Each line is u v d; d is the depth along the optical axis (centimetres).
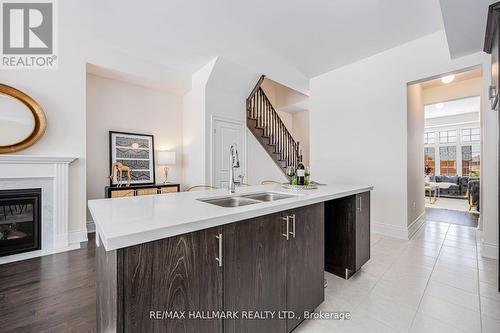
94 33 313
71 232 314
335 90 411
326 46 338
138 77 394
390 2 245
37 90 291
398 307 171
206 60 399
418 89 397
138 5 257
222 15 271
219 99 455
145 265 81
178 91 471
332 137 413
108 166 395
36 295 187
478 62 270
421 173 413
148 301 81
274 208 127
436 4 247
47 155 297
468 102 679
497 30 190
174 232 87
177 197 162
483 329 147
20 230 281
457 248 289
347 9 258
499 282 189
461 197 730
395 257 263
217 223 100
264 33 309
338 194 186
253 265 118
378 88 355
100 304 111
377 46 336
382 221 347
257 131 540
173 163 443
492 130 258
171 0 248
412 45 320
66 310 168
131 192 374
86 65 343
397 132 333
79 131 321
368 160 364
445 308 169
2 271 230
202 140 434
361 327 150
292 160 650
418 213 388
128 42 337
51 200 294
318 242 166
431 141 938
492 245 258
